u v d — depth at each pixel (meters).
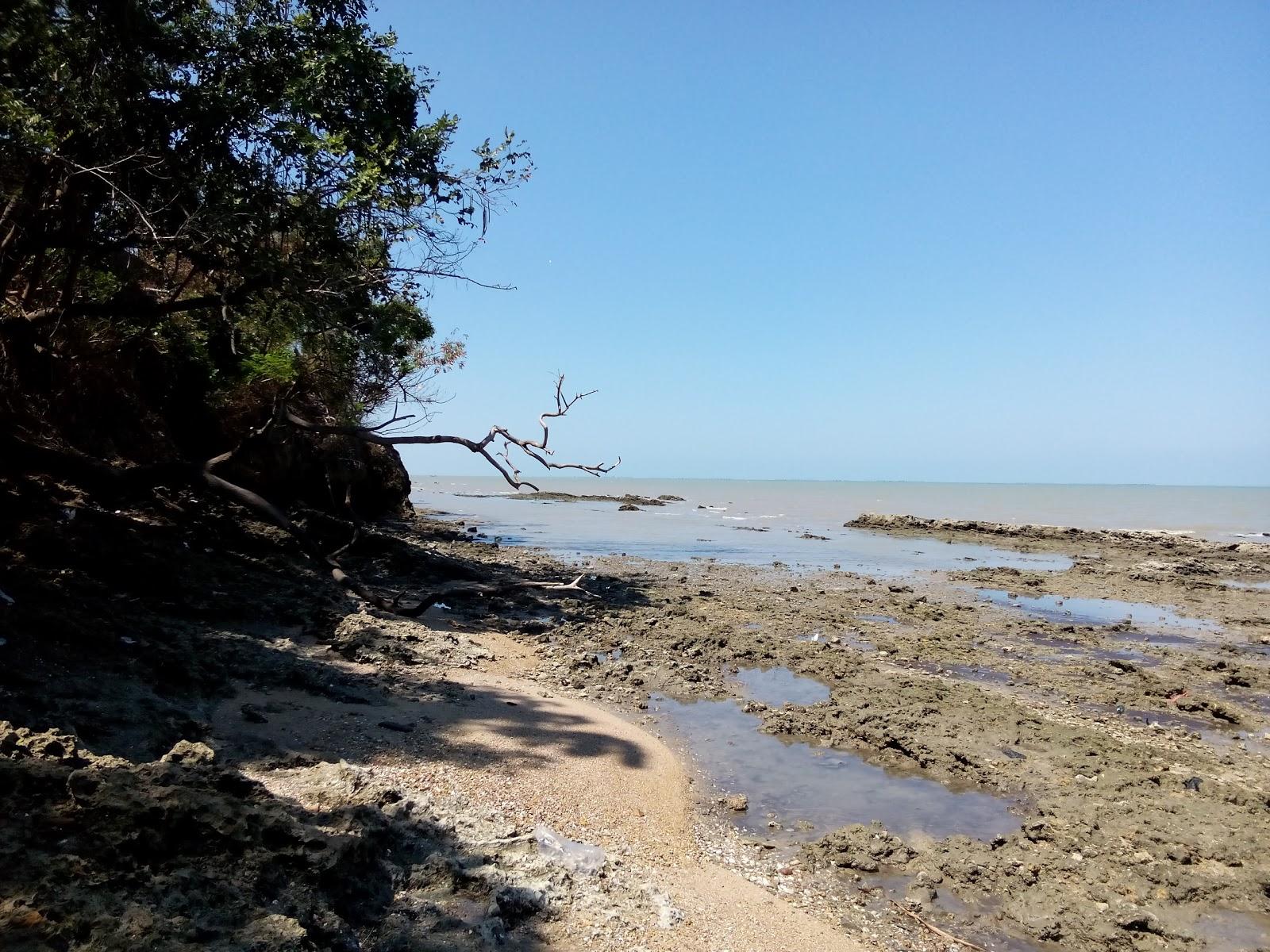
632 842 6.59
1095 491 150.12
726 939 5.09
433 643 12.02
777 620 17.19
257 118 10.40
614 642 14.49
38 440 12.62
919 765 9.16
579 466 12.00
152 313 11.14
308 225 10.77
